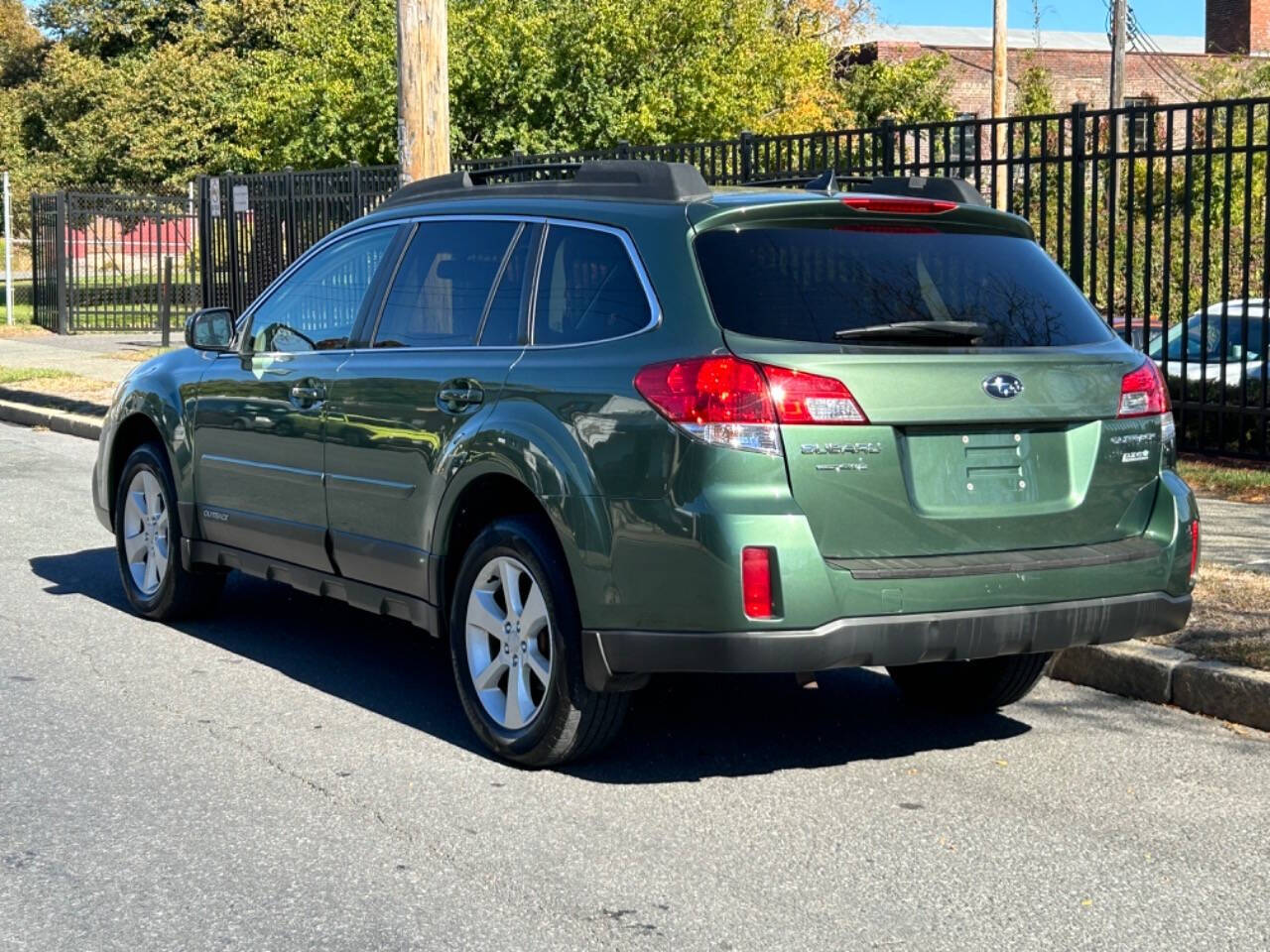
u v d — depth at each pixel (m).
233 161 29.81
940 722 5.81
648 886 4.18
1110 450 5.02
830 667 4.54
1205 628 6.34
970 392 4.73
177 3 42.50
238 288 20.70
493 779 5.07
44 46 59.22
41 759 5.25
